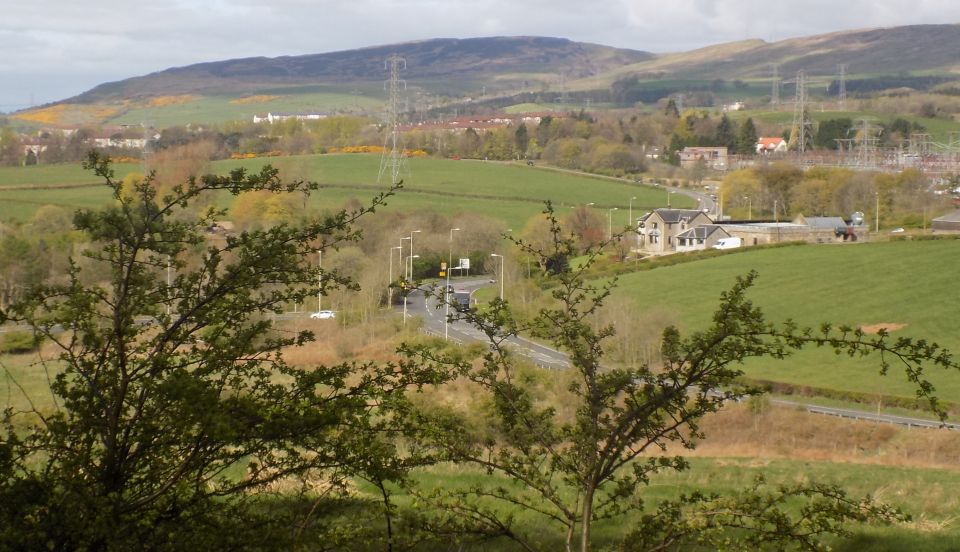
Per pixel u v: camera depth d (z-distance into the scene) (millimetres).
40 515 8867
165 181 92375
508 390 10398
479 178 138000
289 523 10008
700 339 9320
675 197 131875
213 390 9281
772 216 122688
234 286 9938
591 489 9727
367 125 193875
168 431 9422
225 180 10172
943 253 82562
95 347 9688
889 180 114750
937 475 21500
